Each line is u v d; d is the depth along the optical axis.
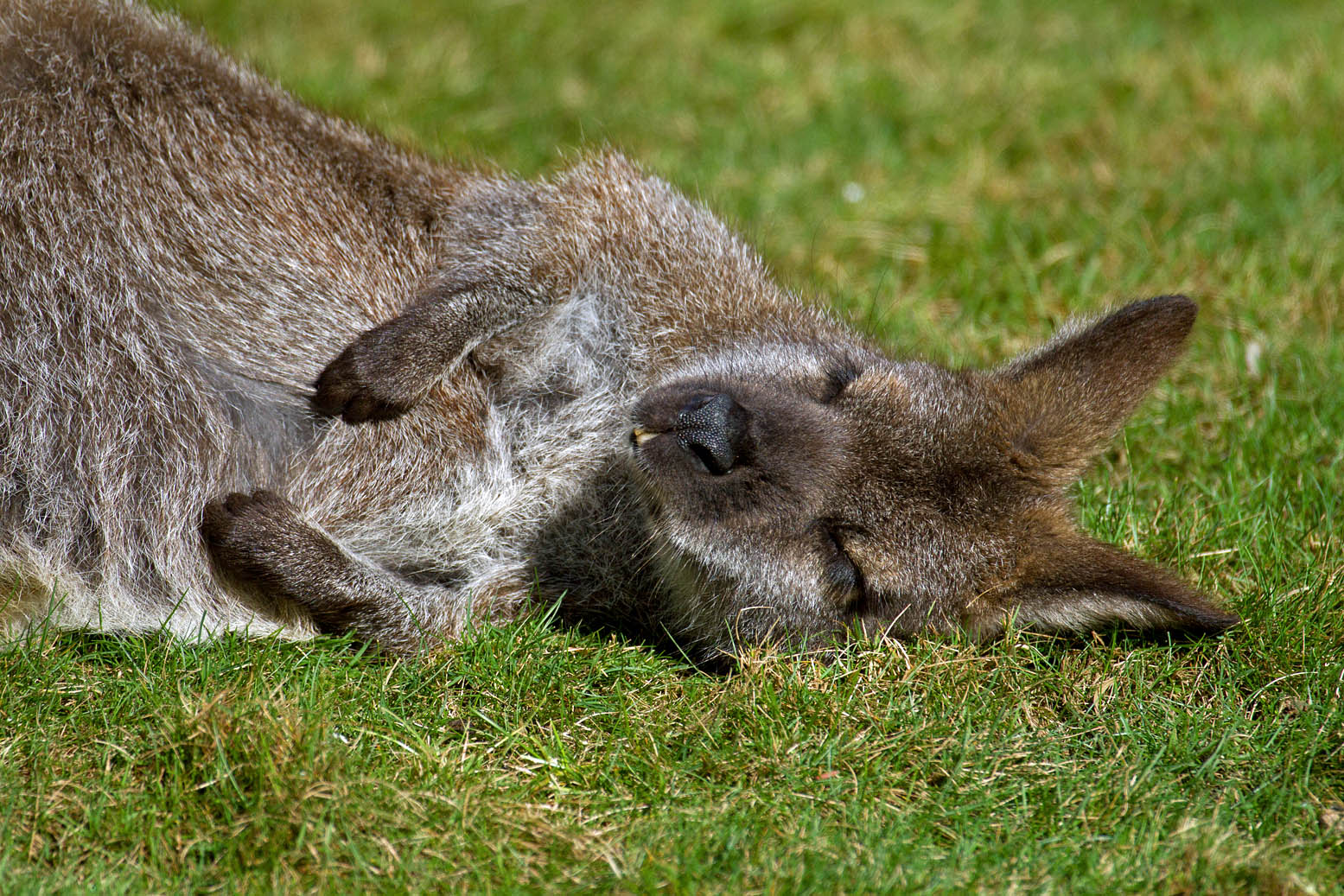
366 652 9.46
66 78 9.83
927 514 9.27
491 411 10.19
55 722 8.15
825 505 9.20
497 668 8.98
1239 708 8.98
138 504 9.47
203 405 9.55
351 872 7.29
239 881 7.22
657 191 11.59
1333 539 10.48
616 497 10.25
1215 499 11.05
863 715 8.71
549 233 10.73
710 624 9.74
